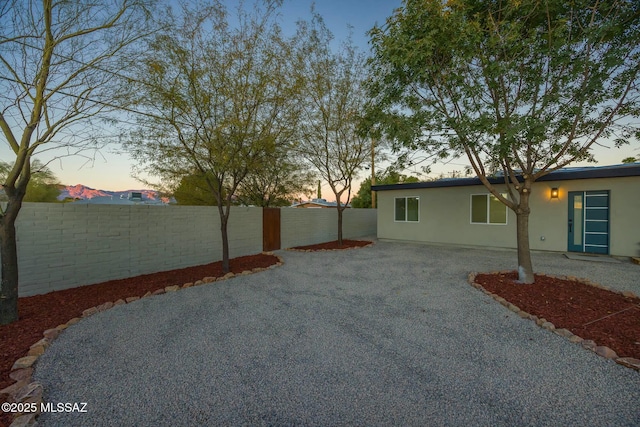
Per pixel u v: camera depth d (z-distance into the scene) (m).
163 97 5.30
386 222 12.82
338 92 9.80
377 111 5.54
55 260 5.18
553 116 4.77
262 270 7.04
